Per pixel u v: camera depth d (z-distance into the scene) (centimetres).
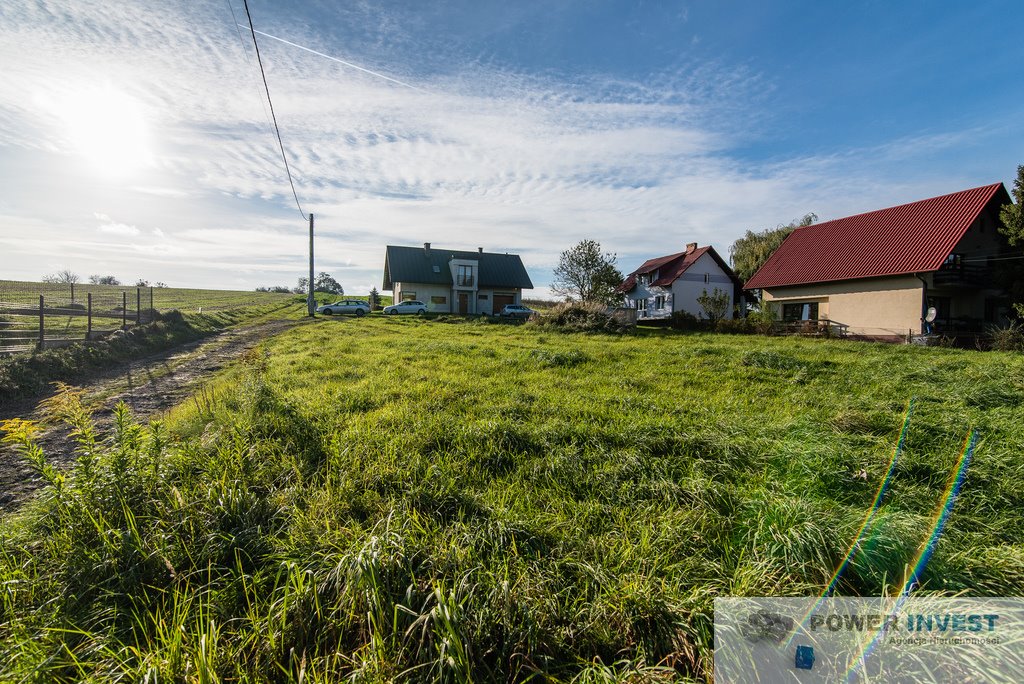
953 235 1991
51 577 260
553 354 1162
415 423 550
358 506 354
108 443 511
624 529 332
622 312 2495
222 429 493
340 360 1159
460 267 3844
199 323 2250
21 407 779
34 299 2120
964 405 727
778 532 305
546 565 286
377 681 199
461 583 245
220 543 291
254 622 232
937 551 297
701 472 427
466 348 1351
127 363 1262
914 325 2030
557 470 434
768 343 1731
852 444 529
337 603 245
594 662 218
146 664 205
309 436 505
